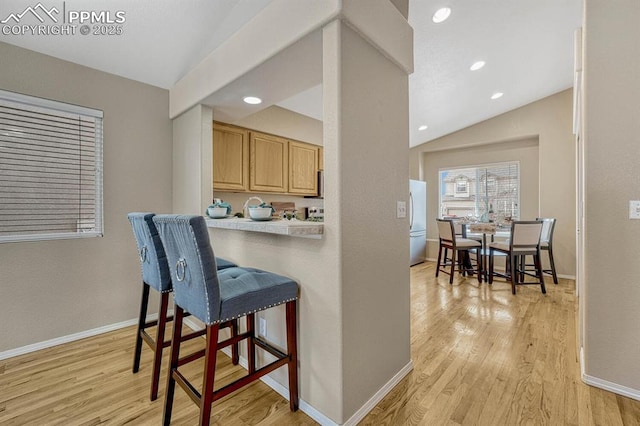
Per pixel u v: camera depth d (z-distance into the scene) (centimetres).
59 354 223
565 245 467
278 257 179
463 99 435
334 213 146
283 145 381
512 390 179
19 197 222
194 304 138
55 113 235
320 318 154
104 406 167
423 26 268
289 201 421
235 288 144
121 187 269
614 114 173
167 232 147
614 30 173
